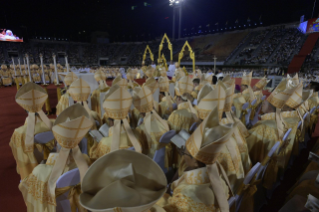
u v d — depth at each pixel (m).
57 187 1.21
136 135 1.89
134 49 33.97
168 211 1.03
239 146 1.82
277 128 2.07
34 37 29.00
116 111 1.64
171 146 2.23
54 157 1.39
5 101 7.41
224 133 0.92
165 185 0.72
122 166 0.74
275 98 2.07
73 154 1.22
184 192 1.03
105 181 0.74
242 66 21.08
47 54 28.50
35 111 1.89
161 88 3.22
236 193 1.51
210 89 1.81
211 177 0.97
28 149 1.91
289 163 2.91
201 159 0.93
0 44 25.73
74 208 1.33
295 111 2.52
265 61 21.14
